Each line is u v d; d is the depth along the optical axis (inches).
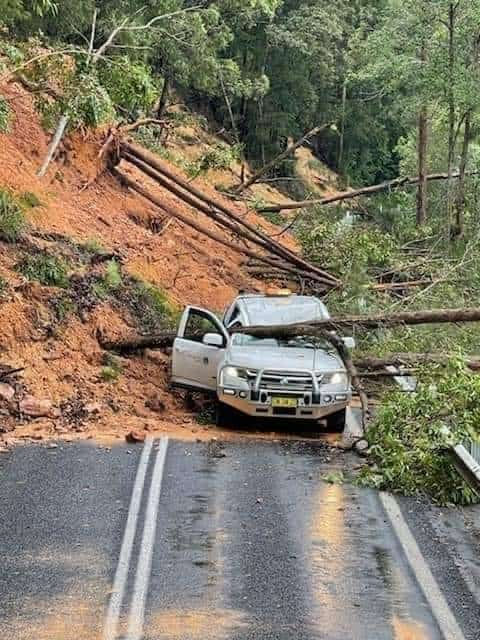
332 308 671.8
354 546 304.5
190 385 498.9
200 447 428.8
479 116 1043.9
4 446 408.5
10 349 486.3
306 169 1962.4
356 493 366.9
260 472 390.0
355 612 253.0
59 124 719.1
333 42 1824.6
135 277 632.4
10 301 507.2
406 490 369.4
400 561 292.8
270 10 1179.9
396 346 531.5
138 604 253.4
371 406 515.5
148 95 631.2
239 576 275.4
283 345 501.4
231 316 532.1
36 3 644.1
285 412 459.2
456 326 564.1
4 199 582.9
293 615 249.6
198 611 250.1
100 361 519.8
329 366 468.8
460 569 288.0
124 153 799.7
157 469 385.4
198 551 294.7
